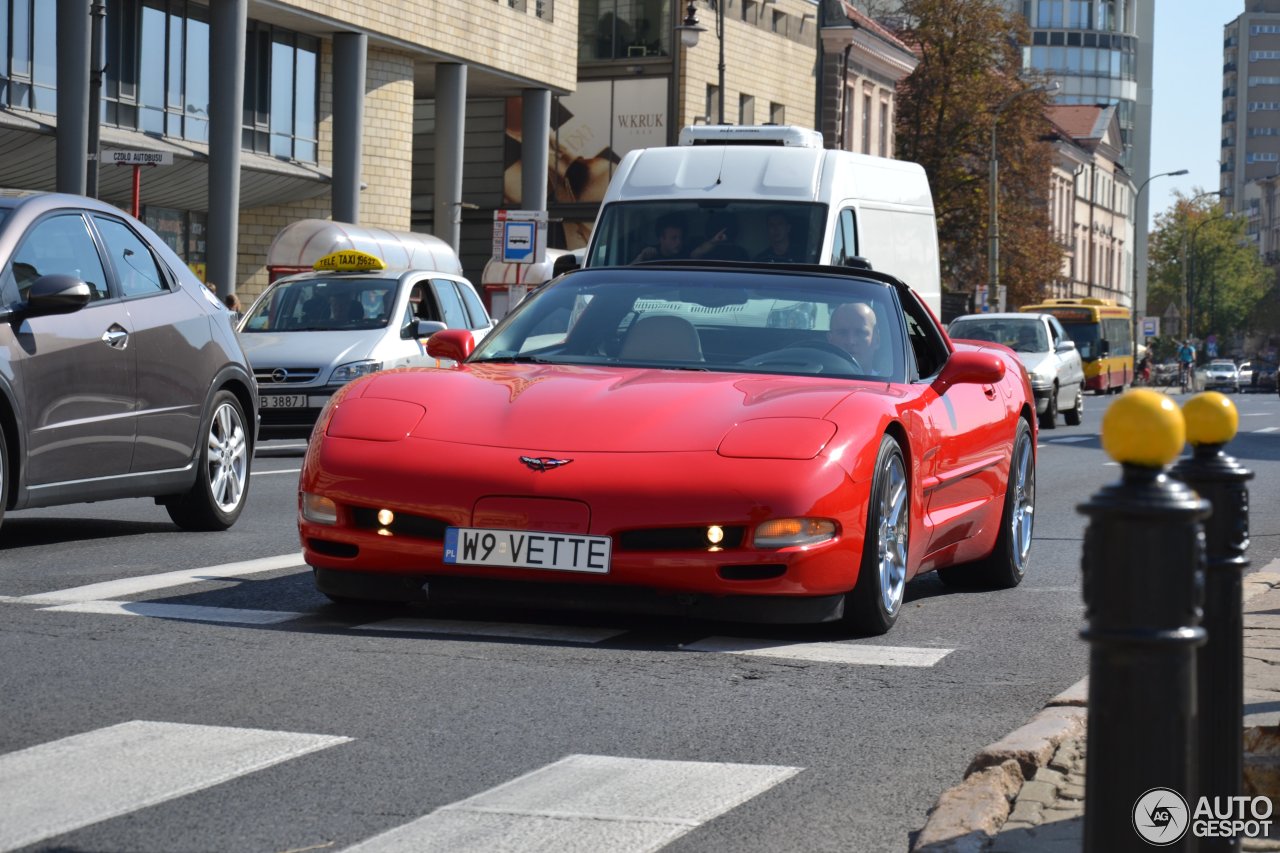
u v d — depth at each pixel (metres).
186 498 11.61
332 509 7.70
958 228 75.56
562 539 7.39
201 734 5.54
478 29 48.44
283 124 43.44
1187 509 2.82
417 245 39.78
